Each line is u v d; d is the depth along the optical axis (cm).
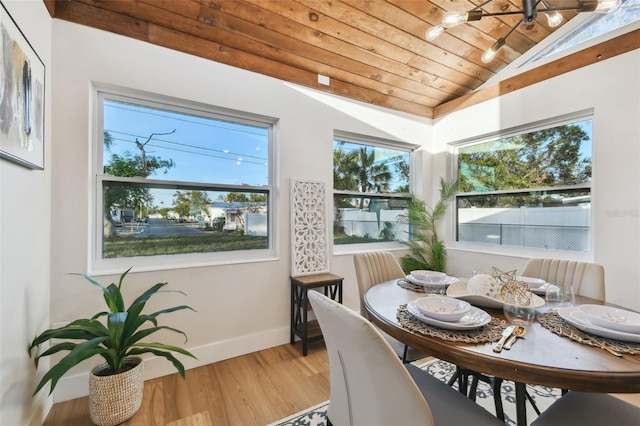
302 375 219
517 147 308
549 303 147
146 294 181
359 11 237
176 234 240
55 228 187
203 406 182
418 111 371
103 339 155
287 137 279
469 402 115
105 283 202
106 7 203
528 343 105
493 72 327
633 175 222
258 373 221
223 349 242
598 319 112
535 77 281
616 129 230
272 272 269
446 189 353
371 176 355
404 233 382
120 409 164
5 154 120
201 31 233
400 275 236
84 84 196
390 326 126
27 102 143
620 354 96
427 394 119
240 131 269
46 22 177
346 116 316
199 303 234
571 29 270
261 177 279
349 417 106
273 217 281
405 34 264
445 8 244
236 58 253
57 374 132
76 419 171
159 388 201
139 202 226
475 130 334
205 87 238
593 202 244
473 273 171
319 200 296
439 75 322
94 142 208
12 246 133
